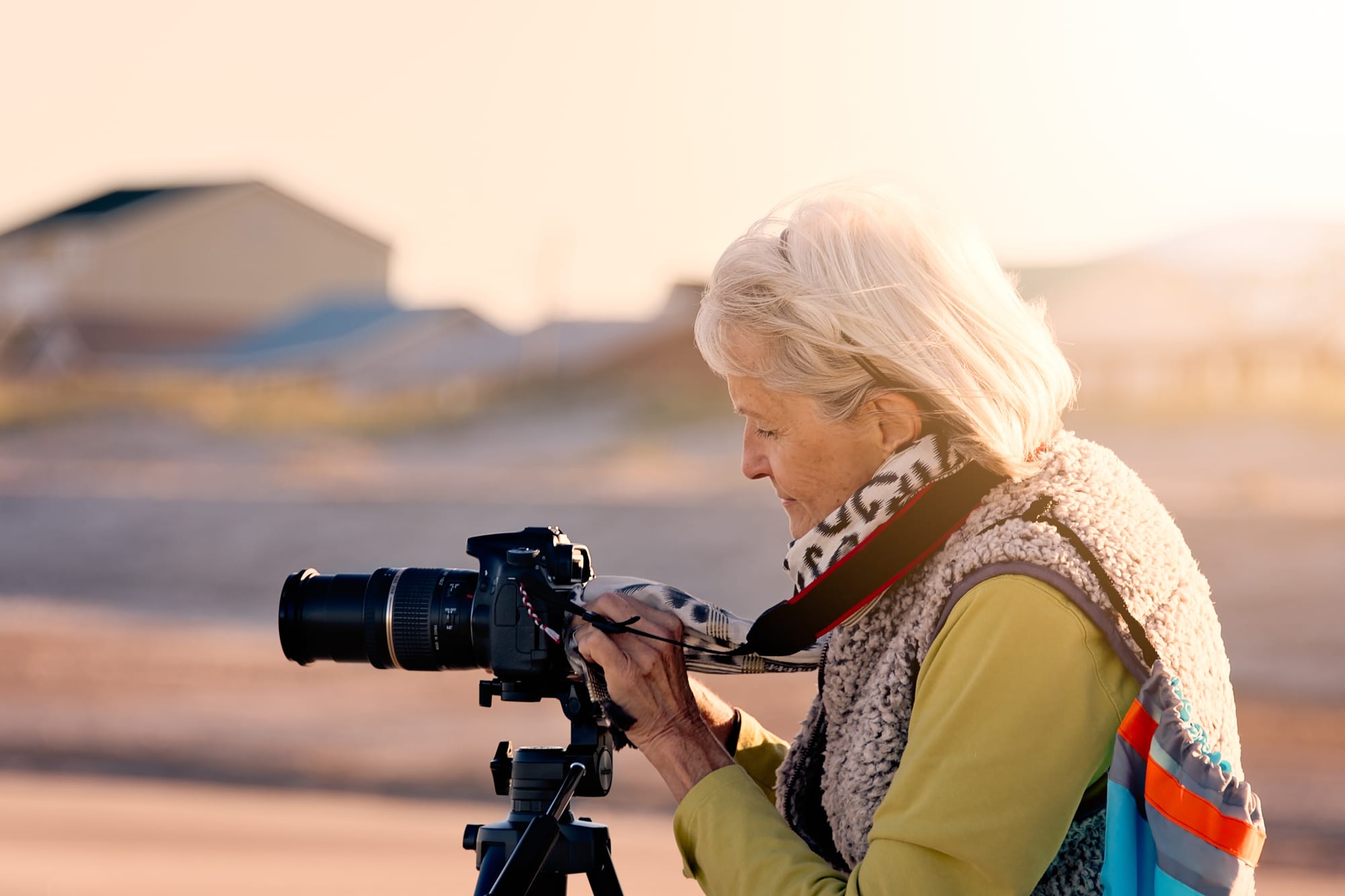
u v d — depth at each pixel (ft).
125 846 28.50
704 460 140.46
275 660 62.44
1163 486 107.34
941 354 5.77
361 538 108.88
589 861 6.69
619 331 188.03
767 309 5.93
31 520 117.08
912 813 5.44
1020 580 5.51
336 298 229.25
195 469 145.28
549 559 6.94
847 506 5.87
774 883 5.67
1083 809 5.67
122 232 222.28
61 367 214.07
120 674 60.49
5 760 45.11
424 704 51.01
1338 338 148.66
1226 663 5.85
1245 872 5.26
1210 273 164.25
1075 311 166.20
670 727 6.18
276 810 34.94
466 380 181.88
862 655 6.10
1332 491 100.22
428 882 24.72
